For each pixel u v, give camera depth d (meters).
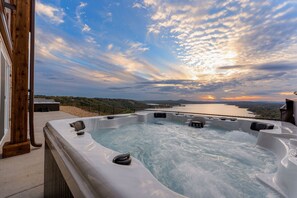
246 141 2.77
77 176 0.75
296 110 2.69
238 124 3.36
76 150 0.99
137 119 4.20
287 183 1.23
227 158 2.08
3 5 2.31
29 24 2.62
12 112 2.44
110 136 3.05
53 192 1.16
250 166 1.83
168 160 2.04
